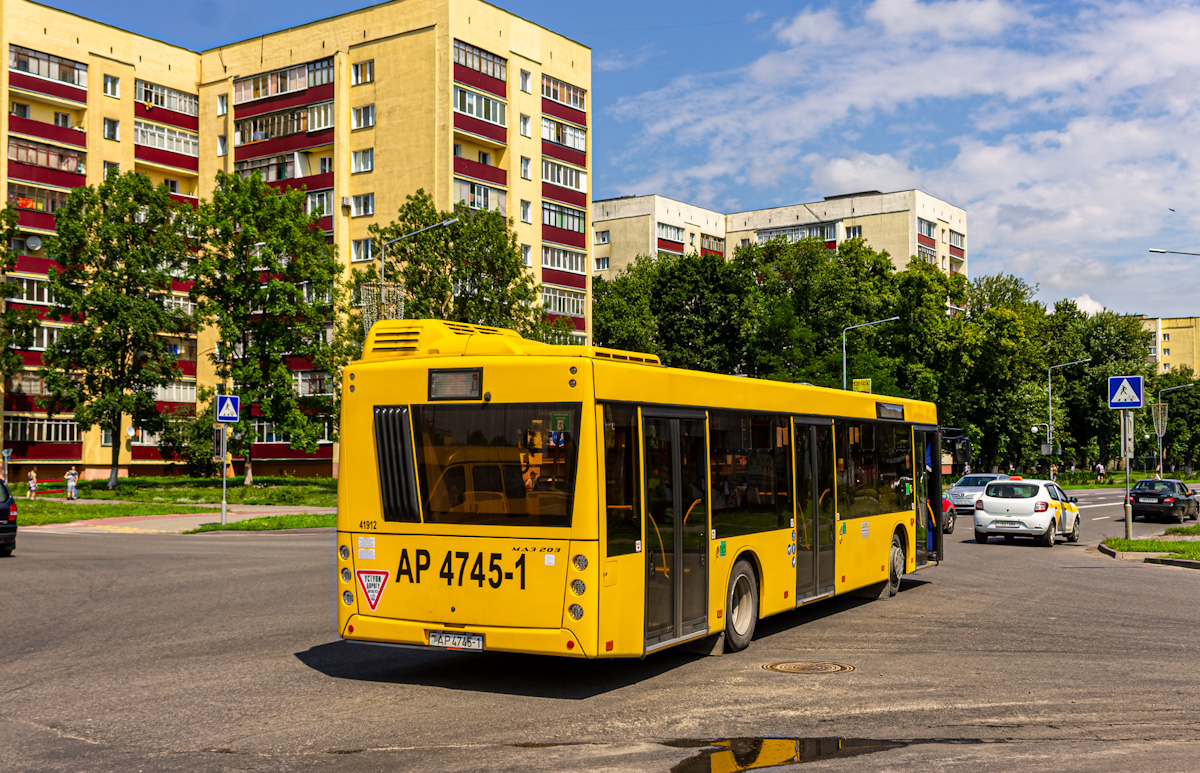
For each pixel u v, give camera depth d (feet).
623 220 322.14
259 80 210.59
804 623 41.34
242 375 164.25
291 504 131.44
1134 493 129.39
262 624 39.52
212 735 23.59
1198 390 368.27
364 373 30.89
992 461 239.30
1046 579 58.59
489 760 21.52
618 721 25.05
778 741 23.17
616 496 28.50
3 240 176.24
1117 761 21.56
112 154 207.10
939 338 215.92
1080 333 304.50
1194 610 45.32
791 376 204.13
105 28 206.08
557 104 214.28
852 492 45.29
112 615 41.68
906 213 316.19
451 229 145.89
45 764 21.21
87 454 199.62
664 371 31.40
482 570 28.71
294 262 168.25
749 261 228.43
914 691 28.43
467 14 192.95
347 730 24.13
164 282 177.17
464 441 29.30
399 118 193.26
